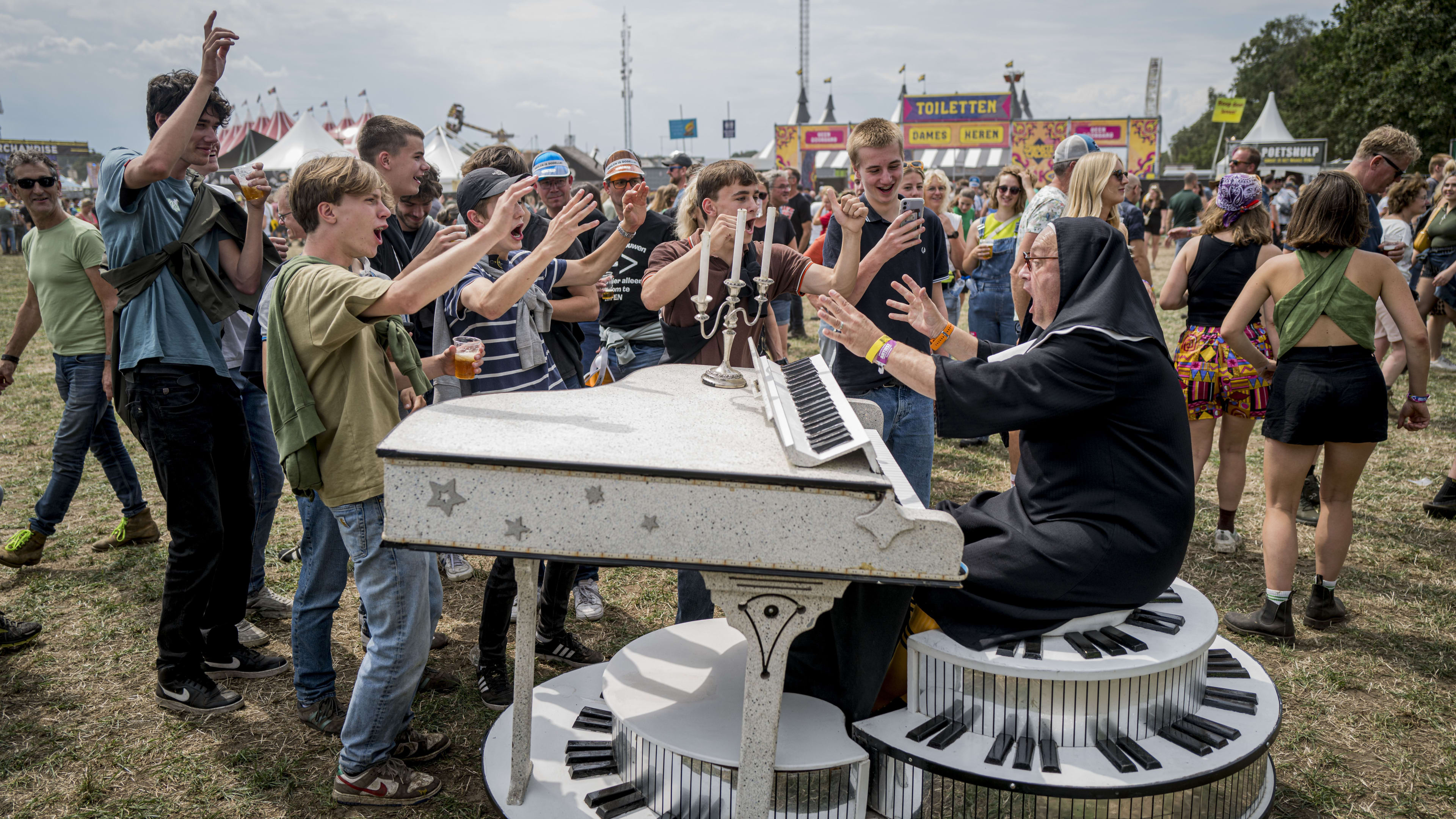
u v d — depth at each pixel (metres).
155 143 2.77
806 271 3.54
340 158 2.46
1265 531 3.69
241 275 3.11
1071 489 2.44
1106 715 2.24
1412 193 7.36
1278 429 3.56
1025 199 5.83
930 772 2.22
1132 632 2.40
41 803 2.59
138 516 4.54
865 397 3.63
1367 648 3.60
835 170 38.84
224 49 2.79
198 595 3.04
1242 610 3.95
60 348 4.17
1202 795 2.17
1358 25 32.41
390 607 2.46
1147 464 2.39
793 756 2.25
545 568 3.31
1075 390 2.33
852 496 1.86
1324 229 3.46
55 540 4.62
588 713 2.79
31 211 4.07
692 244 3.47
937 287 3.92
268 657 3.37
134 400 2.92
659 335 4.46
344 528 2.44
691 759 2.28
